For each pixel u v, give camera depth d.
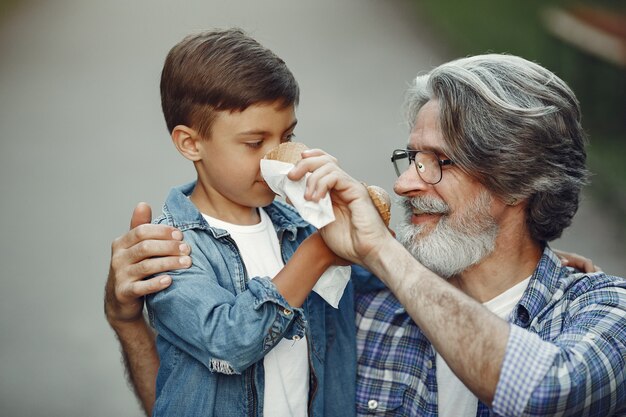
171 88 2.63
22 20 17.36
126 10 17.94
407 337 2.76
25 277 6.99
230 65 2.54
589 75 10.33
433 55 13.90
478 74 2.55
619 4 11.30
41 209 8.42
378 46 14.48
